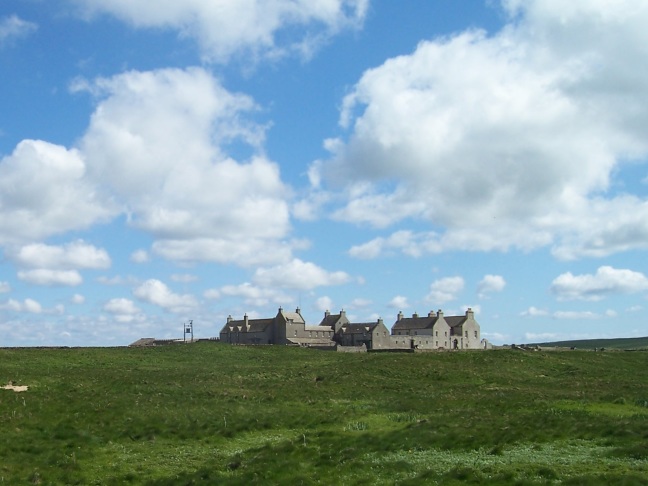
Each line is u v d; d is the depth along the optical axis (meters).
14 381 66.62
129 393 62.69
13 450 37.97
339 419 50.22
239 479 32.06
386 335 183.25
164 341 198.38
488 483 29.53
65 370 82.50
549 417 46.81
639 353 114.25
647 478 28.73
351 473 32.69
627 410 53.00
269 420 49.53
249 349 120.31
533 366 98.06
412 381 83.50
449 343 193.25
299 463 35.31
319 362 104.94
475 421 46.16
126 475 33.97
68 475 33.56
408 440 40.00
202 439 43.59
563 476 30.11
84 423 45.91
